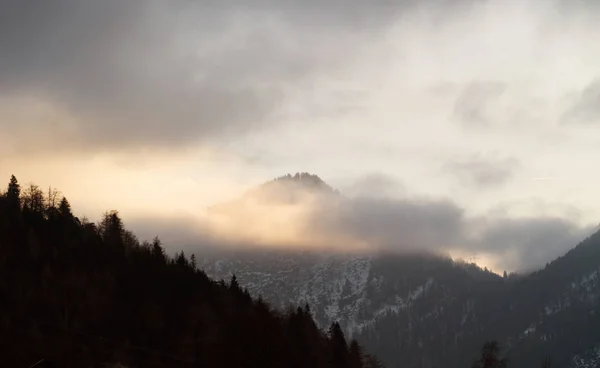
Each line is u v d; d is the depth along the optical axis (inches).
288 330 5462.6
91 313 4704.7
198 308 5270.7
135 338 4648.1
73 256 5482.3
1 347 3964.1
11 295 4608.8
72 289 4869.6
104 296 4943.4
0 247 5054.1
